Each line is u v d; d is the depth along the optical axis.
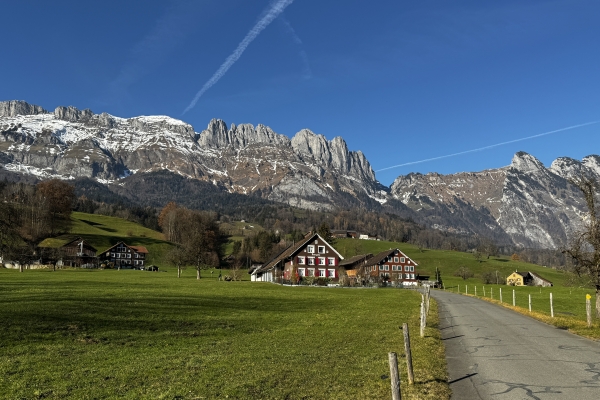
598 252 38.03
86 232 180.62
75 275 88.56
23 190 192.88
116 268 145.75
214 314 34.12
